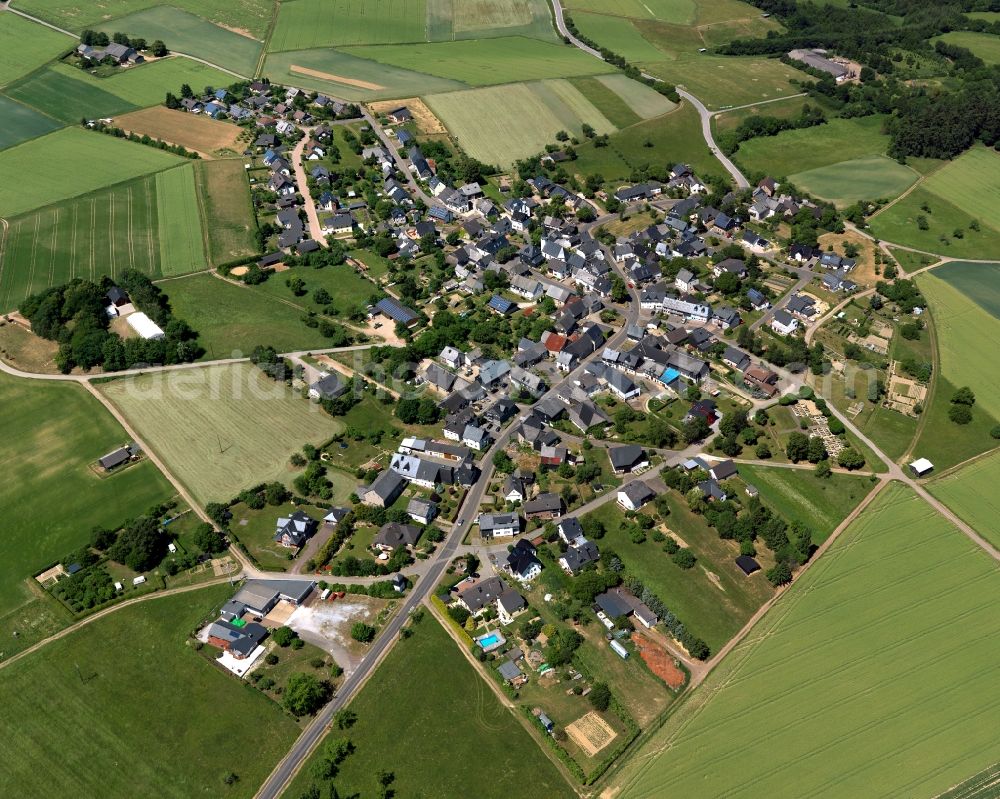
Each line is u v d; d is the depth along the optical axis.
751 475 185.88
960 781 127.75
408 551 166.50
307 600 157.38
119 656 148.12
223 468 185.00
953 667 144.62
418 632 151.00
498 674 143.50
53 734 136.75
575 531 168.25
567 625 152.75
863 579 161.25
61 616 154.88
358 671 144.50
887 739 133.62
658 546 168.25
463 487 182.00
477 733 135.25
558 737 133.50
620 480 184.00
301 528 167.62
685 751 132.12
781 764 130.12
